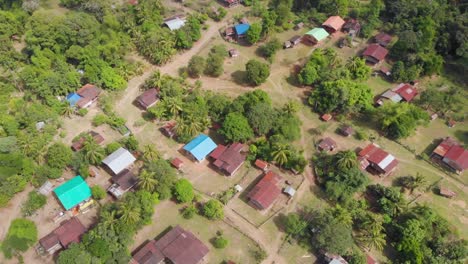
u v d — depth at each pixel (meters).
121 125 102.44
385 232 80.88
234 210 86.12
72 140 99.00
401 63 116.25
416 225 77.00
